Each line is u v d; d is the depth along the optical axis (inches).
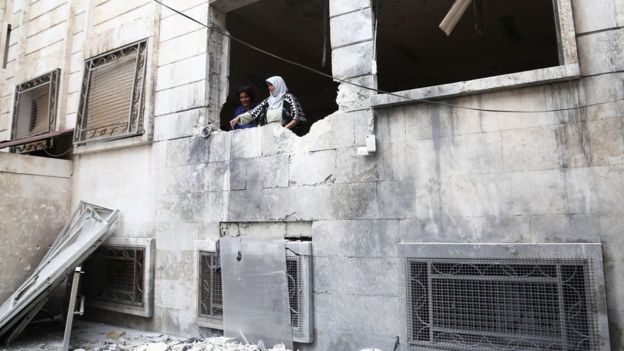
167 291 258.8
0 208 285.7
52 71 355.6
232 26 331.6
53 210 313.1
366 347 189.3
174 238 259.6
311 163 214.2
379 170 195.6
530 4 310.0
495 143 173.6
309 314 202.8
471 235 173.9
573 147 161.0
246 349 206.4
